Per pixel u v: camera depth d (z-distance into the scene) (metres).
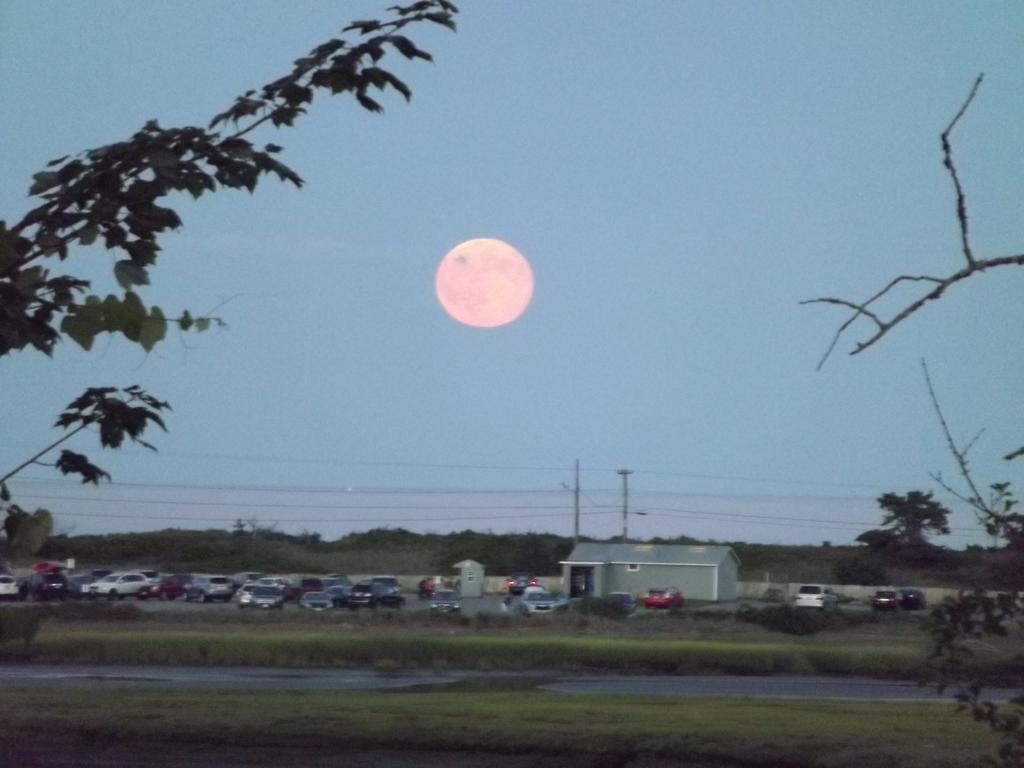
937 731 74.19
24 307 18.62
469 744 69.06
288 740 70.50
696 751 66.50
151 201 20.17
